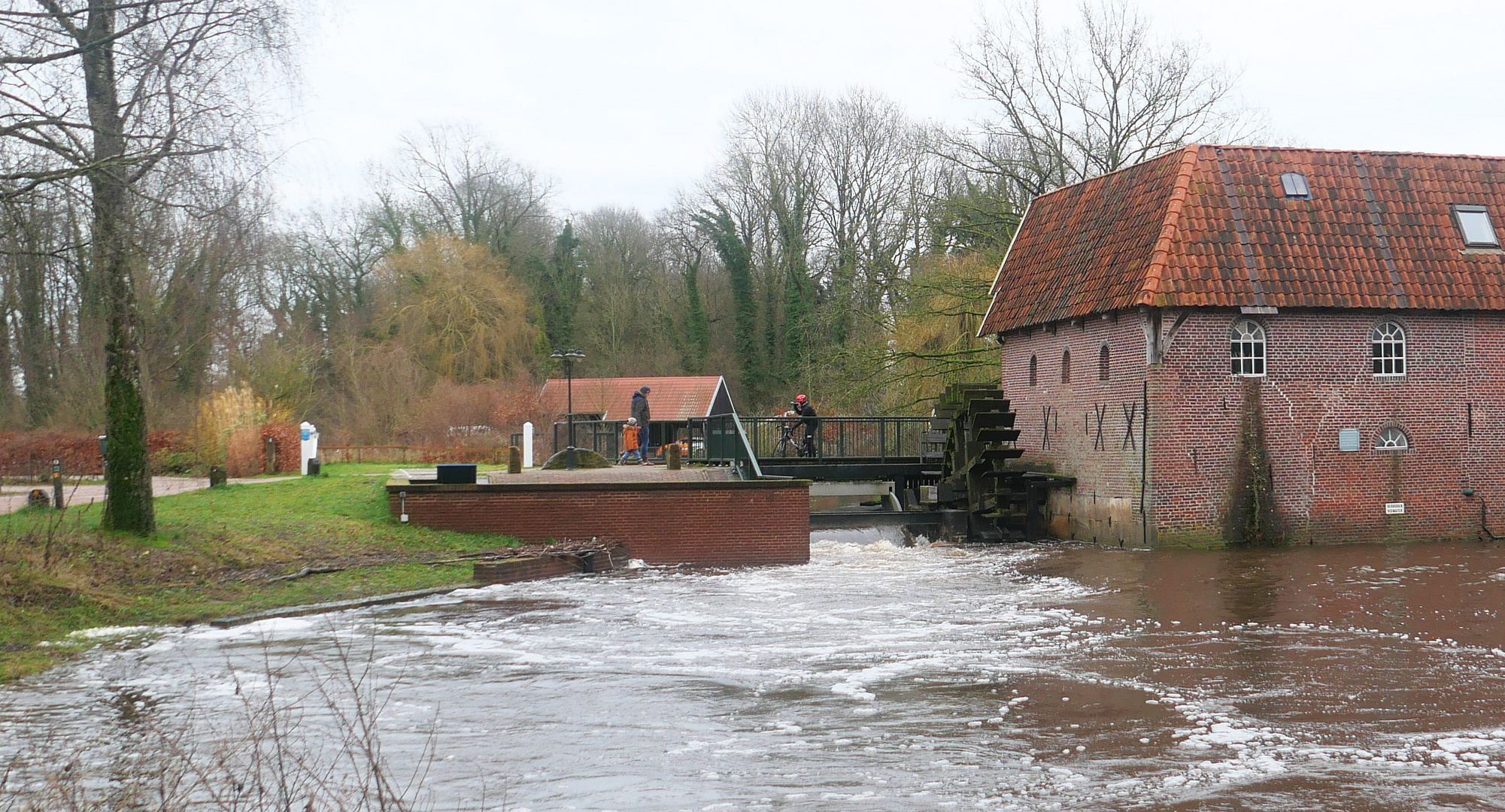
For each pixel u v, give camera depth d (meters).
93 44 15.03
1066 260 29.34
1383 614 16.75
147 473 18.42
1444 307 25.33
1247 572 21.17
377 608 17.06
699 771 9.43
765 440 33.25
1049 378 29.59
